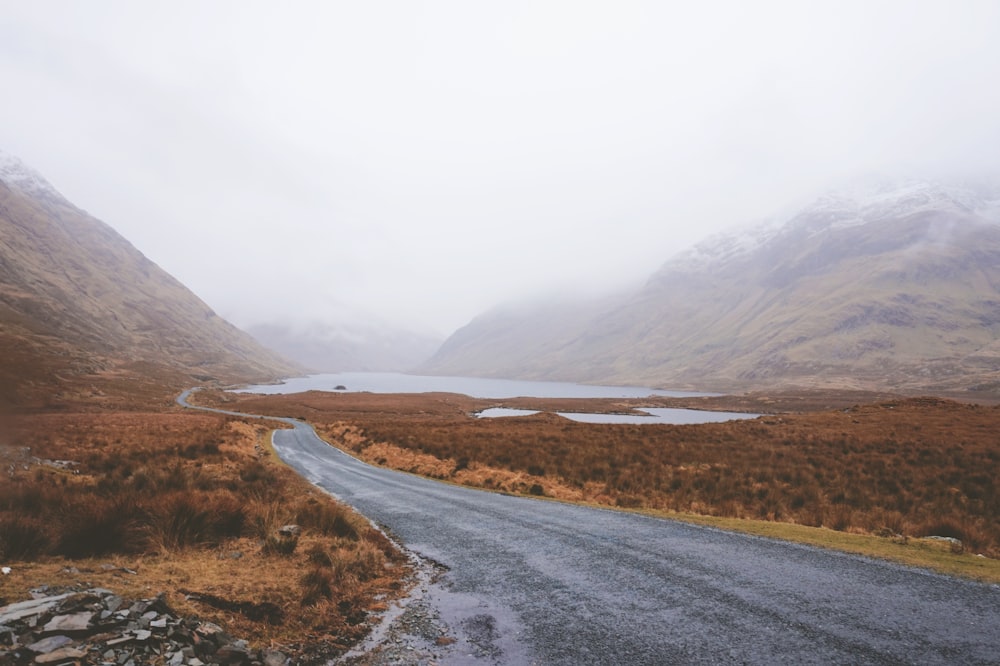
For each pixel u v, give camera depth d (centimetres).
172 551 862
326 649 604
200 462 2453
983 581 838
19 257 19925
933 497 1861
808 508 1658
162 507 969
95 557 769
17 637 449
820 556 1004
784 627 659
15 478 1399
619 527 1314
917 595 773
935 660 564
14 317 12362
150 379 14162
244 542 1004
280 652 573
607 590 820
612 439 3894
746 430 4459
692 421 10419
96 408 6475
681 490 1988
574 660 580
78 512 848
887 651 587
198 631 540
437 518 1473
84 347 14988
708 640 625
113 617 518
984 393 17938
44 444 2325
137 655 472
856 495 1872
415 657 591
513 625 689
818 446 3369
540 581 878
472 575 922
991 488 1959
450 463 2806
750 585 828
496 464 2784
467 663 577
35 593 552
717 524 1348
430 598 804
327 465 3120
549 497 1936
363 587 843
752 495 1873
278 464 2948
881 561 964
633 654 592
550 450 3234
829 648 596
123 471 1948
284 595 721
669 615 709
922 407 5288
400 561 1021
